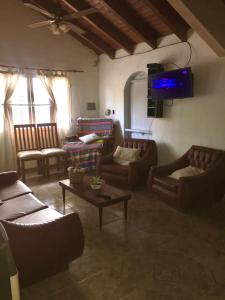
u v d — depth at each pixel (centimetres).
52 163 589
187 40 420
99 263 240
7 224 184
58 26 356
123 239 281
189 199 331
